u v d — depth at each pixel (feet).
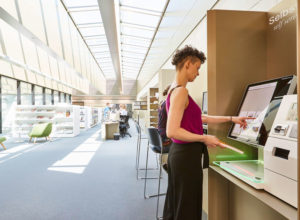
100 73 58.18
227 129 4.65
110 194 8.63
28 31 14.90
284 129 2.84
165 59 25.71
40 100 34.58
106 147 19.69
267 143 3.11
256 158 4.75
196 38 15.89
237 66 4.63
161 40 26.00
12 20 13.20
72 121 28.37
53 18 19.27
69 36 24.03
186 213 3.40
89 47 35.01
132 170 12.12
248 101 4.28
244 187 3.31
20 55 19.62
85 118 35.60
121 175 11.18
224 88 4.59
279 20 4.35
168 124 3.27
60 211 7.19
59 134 27.53
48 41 18.15
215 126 4.61
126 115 27.35
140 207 7.46
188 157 3.43
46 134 22.59
